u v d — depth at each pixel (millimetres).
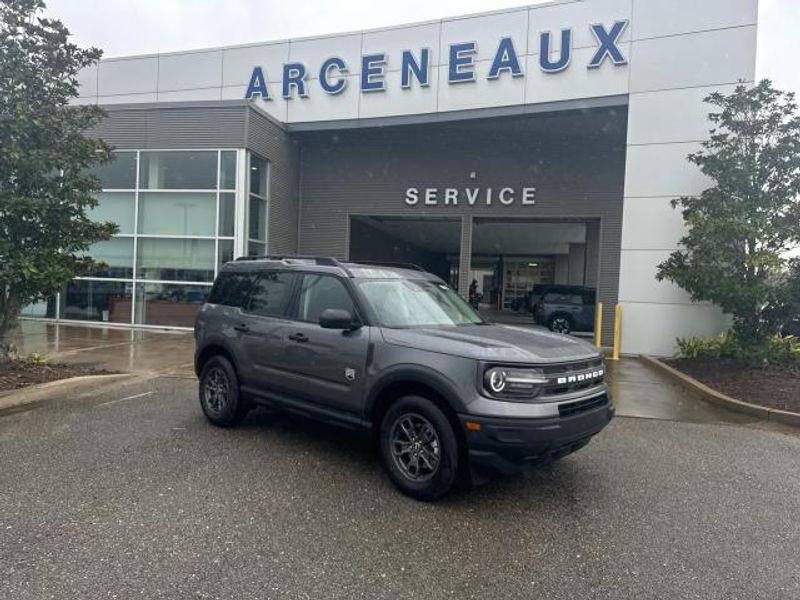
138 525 3840
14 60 8078
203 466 5016
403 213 17656
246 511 4109
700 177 12562
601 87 13891
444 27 15469
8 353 8883
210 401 6391
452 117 15492
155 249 15680
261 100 17156
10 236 8430
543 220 17266
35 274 8078
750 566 3508
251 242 15664
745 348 10445
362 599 3049
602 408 4609
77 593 3014
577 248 28734
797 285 9852
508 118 15156
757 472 5312
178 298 15539
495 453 4023
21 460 5098
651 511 4320
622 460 5555
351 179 17969
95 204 9047
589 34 13984
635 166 13031
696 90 12625
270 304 5891
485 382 4090
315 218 18219
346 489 4570
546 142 16656
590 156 16375
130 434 5957
